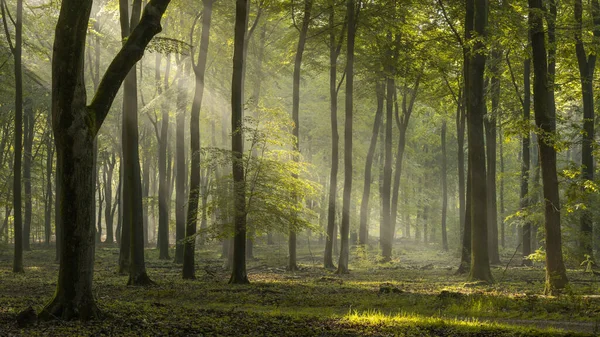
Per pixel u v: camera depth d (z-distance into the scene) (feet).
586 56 89.66
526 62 94.58
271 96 125.39
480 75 71.10
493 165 111.24
